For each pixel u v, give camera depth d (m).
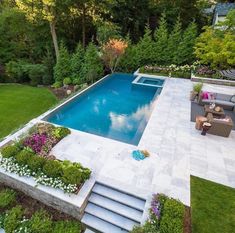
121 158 7.62
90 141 8.63
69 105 13.03
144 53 20.55
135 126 10.95
